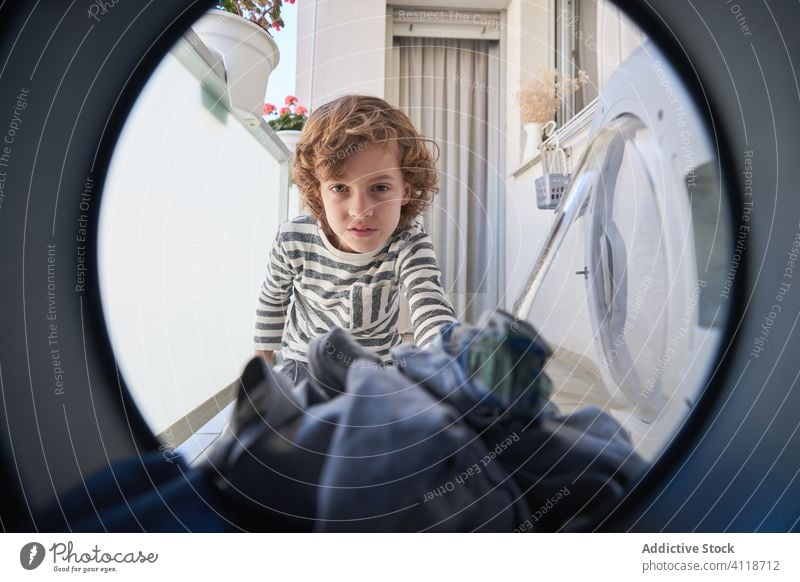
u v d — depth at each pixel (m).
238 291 0.76
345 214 0.61
